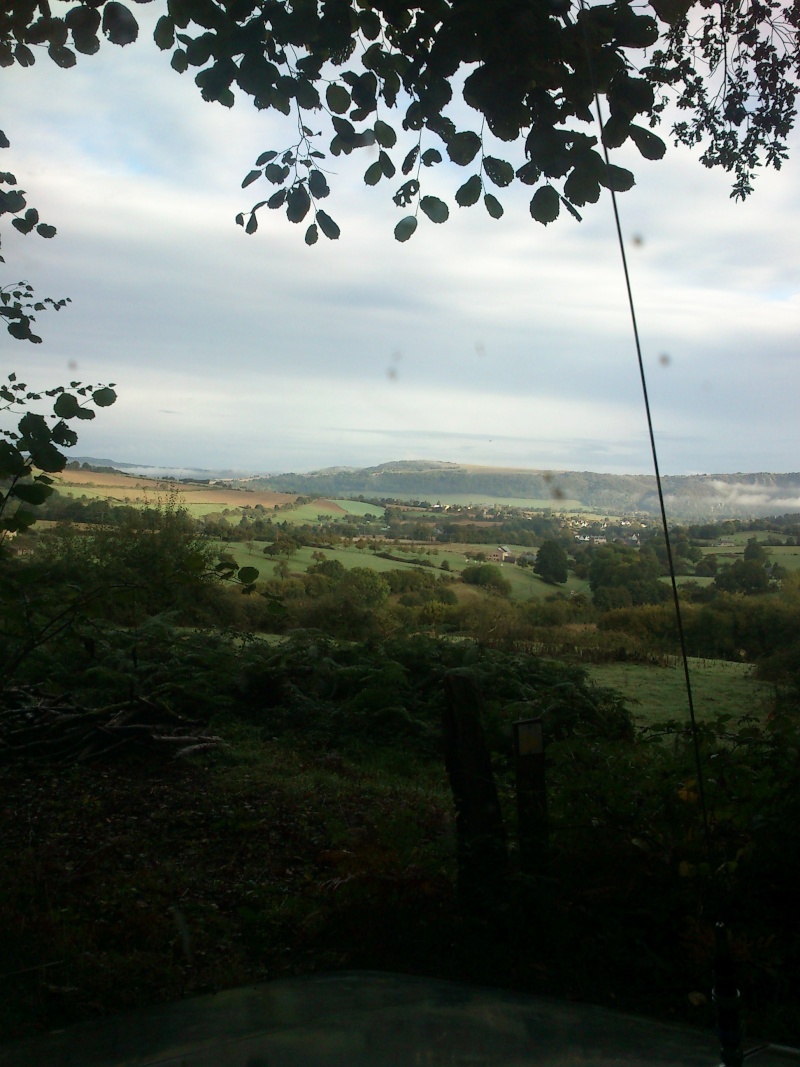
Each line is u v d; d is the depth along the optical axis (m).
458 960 3.46
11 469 4.17
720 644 20.84
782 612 21.03
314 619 19.41
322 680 10.61
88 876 4.39
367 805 6.25
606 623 22.45
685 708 13.05
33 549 13.47
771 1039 2.80
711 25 4.94
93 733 7.65
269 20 3.34
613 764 4.45
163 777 6.94
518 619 21.69
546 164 2.97
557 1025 1.69
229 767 7.47
